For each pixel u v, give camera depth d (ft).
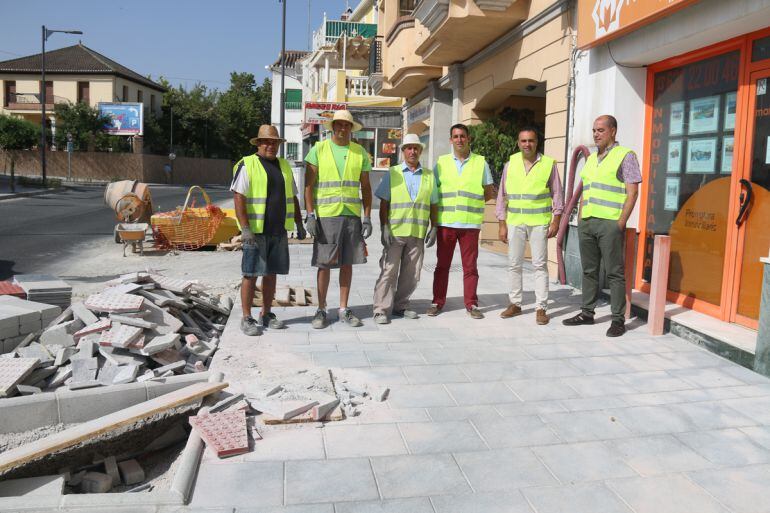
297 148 175.42
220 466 11.17
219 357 16.97
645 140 24.73
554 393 14.93
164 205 90.94
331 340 19.01
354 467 11.23
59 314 18.31
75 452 11.79
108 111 174.50
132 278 19.72
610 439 12.50
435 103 53.26
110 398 13.62
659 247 19.70
